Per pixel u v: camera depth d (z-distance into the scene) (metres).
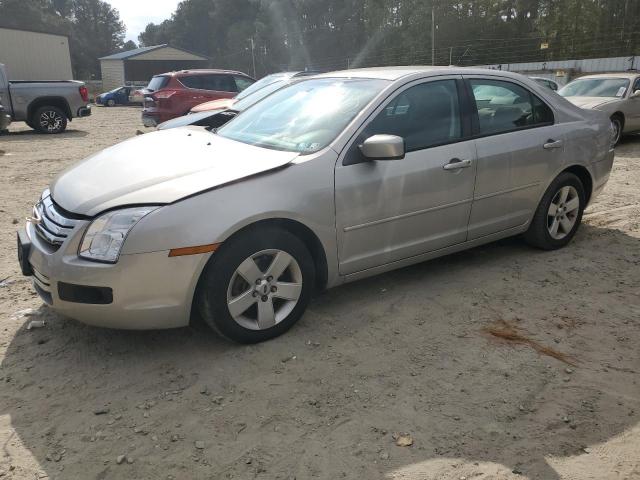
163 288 3.09
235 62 67.88
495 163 4.40
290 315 3.58
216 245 3.14
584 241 5.48
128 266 3.00
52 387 3.10
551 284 4.44
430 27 42.16
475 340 3.58
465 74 4.41
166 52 50.66
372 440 2.67
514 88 4.72
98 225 3.07
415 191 3.95
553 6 37.75
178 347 3.49
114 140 14.83
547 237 5.06
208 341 3.55
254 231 3.32
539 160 4.73
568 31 35.47
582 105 11.46
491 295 4.23
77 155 11.94
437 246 4.25
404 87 4.04
